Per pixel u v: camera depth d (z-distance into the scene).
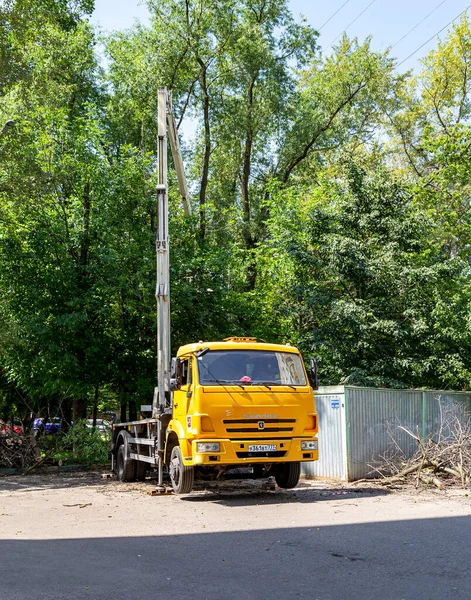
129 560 7.13
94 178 25.00
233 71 34.06
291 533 8.65
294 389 12.41
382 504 11.38
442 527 8.85
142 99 32.38
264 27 33.66
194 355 12.30
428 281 20.67
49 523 9.95
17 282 23.77
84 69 31.67
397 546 7.64
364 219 21.64
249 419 11.91
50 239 24.02
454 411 18.02
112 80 33.34
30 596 5.65
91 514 10.88
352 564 6.79
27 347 22.95
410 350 20.44
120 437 17.03
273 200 28.62
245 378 12.22
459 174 30.16
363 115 38.72
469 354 20.50
